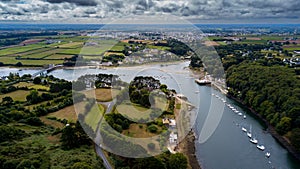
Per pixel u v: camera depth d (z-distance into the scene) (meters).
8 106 119.94
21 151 72.62
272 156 101.00
